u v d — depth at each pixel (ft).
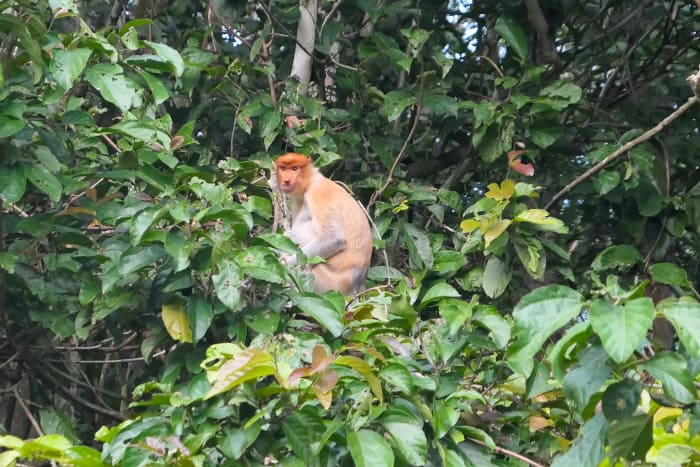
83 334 33.55
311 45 44.21
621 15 51.78
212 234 26.45
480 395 24.20
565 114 47.34
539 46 48.24
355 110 44.32
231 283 25.38
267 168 37.65
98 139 37.37
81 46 29.50
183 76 41.70
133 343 39.68
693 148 45.24
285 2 45.68
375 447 20.65
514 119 42.19
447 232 45.14
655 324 38.52
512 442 26.18
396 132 48.93
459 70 48.70
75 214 34.76
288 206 44.60
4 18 28.07
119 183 34.30
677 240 47.98
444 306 26.84
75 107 35.40
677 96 49.24
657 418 20.34
